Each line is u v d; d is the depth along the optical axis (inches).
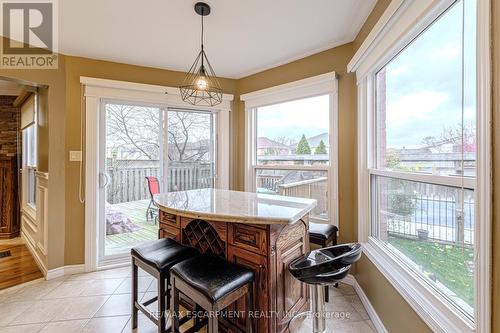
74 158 109.2
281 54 111.0
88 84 109.6
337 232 94.9
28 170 152.0
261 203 72.0
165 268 60.6
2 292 93.1
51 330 71.6
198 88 81.8
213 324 47.3
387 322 66.4
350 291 93.0
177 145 134.3
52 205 105.3
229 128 141.6
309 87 111.0
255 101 133.3
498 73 32.7
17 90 151.9
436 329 45.2
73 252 109.6
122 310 81.5
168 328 67.2
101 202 116.6
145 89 120.2
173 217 77.2
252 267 59.5
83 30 90.0
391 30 64.4
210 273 53.6
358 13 81.1
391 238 72.8
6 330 71.7
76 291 93.8
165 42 99.6
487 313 34.4
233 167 143.3
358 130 90.2
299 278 56.2
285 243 63.4
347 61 100.0
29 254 131.3
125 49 105.1
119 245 121.9
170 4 75.6
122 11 78.8
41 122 115.4
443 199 50.1
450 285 47.6
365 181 88.0
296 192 120.6
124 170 122.8
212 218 57.7
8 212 155.6
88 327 72.9
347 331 71.5
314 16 82.7
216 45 103.0
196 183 138.6
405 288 57.0
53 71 105.0
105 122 118.1
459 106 45.4
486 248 34.4
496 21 32.9
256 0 74.2
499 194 32.8
